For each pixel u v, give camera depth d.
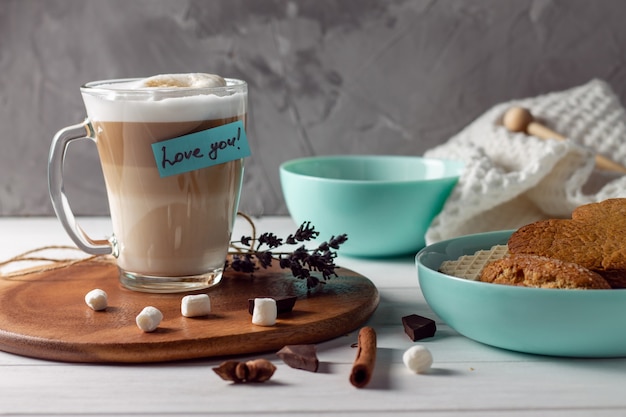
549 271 0.51
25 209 0.88
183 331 0.53
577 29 0.86
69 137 0.60
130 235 0.59
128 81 0.63
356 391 0.49
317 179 0.69
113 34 0.85
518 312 0.50
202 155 0.58
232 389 0.49
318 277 0.64
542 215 0.74
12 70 0.86
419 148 0.88
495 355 0.53
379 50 0.86
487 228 0.72
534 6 0.85
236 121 0.60
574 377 0.50
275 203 0.88
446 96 0.87
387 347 0.54
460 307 0.52
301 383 0.50
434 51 0.86
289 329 0.53
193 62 0.86
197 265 0.60
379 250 0.71
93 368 0.52
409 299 0.62
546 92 0.87
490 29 0.86
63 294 0.60
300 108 0.87
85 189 0.88
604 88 0.82
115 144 0.58
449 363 0.52
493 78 0.87
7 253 0.74
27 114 0.87
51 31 0.85
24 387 0.49
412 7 0.85
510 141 0.75
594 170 0.75
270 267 0.67
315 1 0.85
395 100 0.87
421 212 0.69
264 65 0.86
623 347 0.50
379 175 0.78
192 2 0.85
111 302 0.58
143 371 0.51
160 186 0.58
